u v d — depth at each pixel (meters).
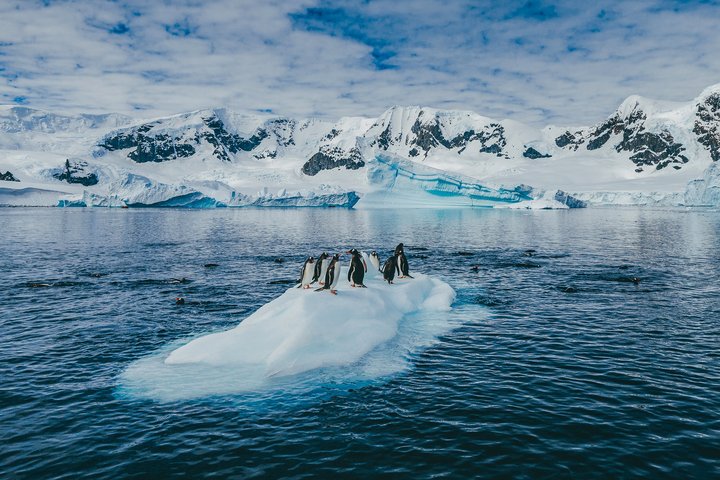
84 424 9.20
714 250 34.78
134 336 14.87
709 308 17.80
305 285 16.77
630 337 14.39
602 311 17.61
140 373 11.74
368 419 9.30
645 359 12.46
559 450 8.07
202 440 8.57
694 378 11.12
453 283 23.41
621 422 9.02
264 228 58.75
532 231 53.12
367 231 54.09
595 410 9.54
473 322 16.22
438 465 7.67
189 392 10.63
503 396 10.27
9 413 9.66
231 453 8.12
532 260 31.09
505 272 26.55
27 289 21.86
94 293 21.09
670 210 104.06
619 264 28.91
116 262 30.38
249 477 7.41
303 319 13.29
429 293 19.59
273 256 33.44
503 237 46.56
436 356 12.85
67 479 7.39
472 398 10.19
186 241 43.38
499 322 16.23
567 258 31.81
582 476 7.33
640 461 7.71
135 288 22.19
